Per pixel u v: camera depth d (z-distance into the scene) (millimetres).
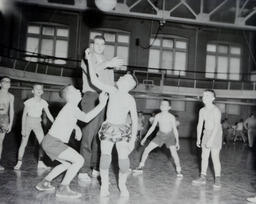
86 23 15562
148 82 15711
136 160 6820
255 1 15562
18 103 14227
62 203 3199
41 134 5066
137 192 3848
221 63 16766
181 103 15695
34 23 15344
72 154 3439
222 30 16578
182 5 16062
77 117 3590
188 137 15523
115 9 13945
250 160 7918
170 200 3564
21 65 14844
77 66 15383
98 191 3764
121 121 3525
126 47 15938
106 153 3510
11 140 9625
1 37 14758
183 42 16422
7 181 4074
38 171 4824
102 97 3721
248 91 15008
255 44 16812
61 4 14000
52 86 14672
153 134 14734
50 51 15500
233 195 4004
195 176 5195
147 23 15922
